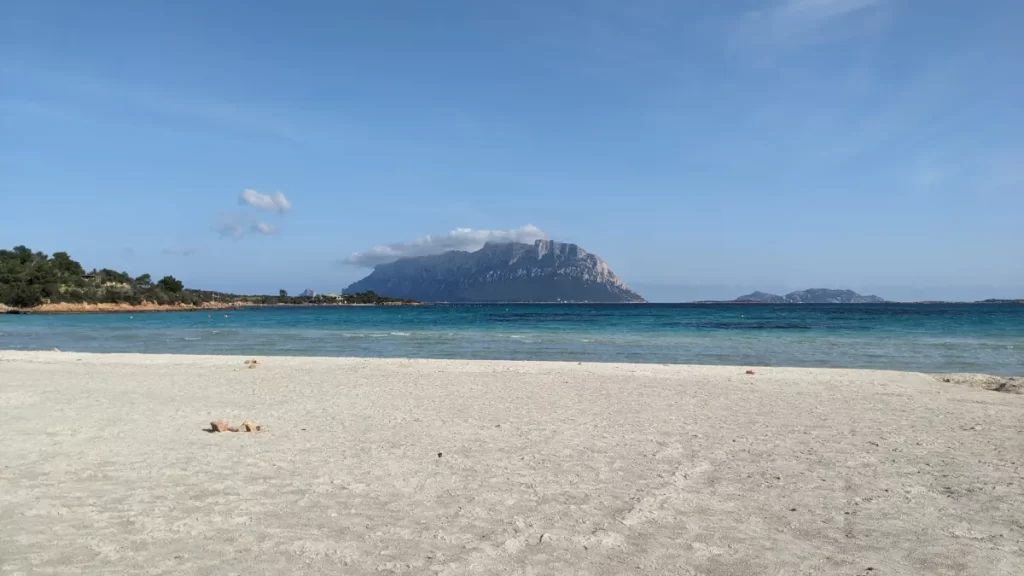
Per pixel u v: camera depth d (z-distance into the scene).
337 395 13.42
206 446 8.36
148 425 9.89
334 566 4.52
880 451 8.23
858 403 12.41
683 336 37.12
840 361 23.42
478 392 13.89
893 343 30.94
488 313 105.12
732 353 26.80
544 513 5.73
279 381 15.82
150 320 72.69
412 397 13.15
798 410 11.56
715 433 9.40
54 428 9.61
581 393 13.72
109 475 6.90
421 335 39.72
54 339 38.62
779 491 6.44
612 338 35.94
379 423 10.17
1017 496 6.25
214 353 28.27
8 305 100.44
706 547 4.94
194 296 149.50
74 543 4.93
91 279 126.00
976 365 21.88
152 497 6.11
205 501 6.01
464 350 29.05
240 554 4.72
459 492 6.36
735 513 5.75
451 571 4.45
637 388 14.52
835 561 4.68
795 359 24.22
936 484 6.70
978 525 5.45
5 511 5.69
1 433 9.20
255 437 8.98
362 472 7.09
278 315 95.75
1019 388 14.84
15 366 19.58
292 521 5.46
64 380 15.95
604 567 4.54
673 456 7.93
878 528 5.38
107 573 4.37
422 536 5.14
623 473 7.11
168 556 4.68
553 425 10.02
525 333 41.22
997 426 10.01
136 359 22.22
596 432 9.45
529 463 7.54
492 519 5.55
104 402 12.34
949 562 4.66
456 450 8.21
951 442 8.78
